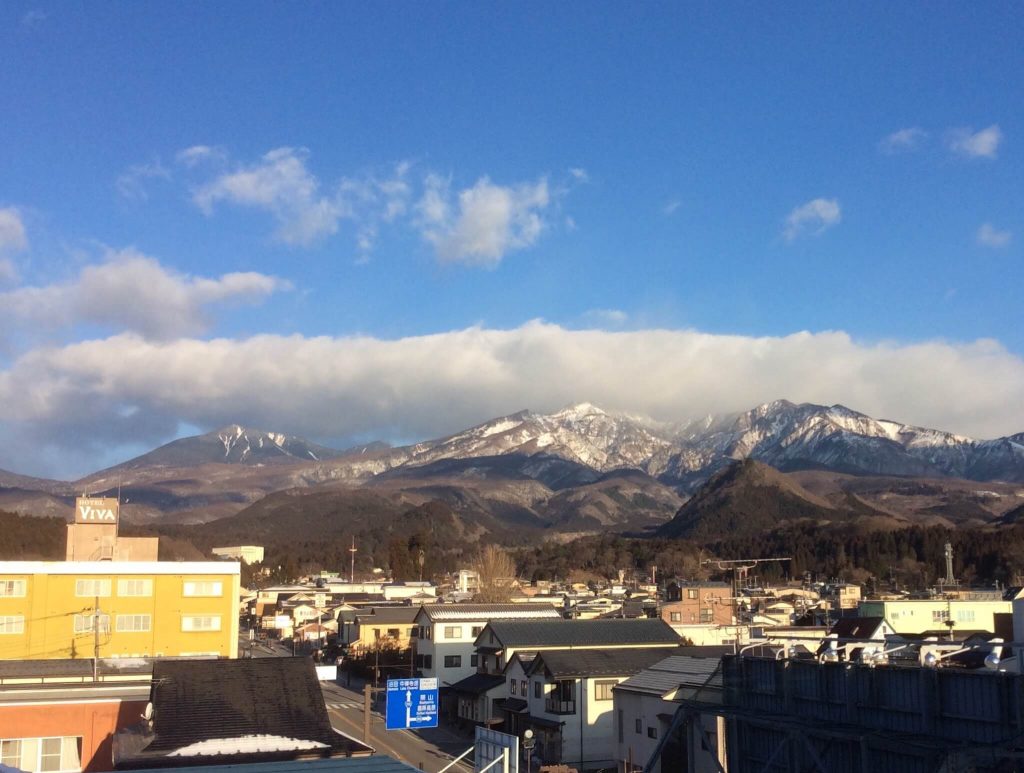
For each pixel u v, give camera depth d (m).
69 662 39.25
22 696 29.52
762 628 66.62
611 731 46.28
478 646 60.47
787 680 27.17
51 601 54.94
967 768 20.00
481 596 104.88
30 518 144.00
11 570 54.44
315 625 102.56
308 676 29.84
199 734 26.44
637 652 50.00
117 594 56.22
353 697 64.31
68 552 65.06
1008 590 93.06
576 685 46.47
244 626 123.12
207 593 57.91
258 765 17.12
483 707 54.22
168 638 56.72
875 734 22.42
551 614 71.56
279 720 27.59
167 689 28.19
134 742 26.12
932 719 22.41
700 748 33.03
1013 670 24.33
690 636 64.50
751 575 162.00
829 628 66.81
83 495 71.19
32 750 28.89
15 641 53.88
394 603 106.81
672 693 35.97
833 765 24.91
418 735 51.66
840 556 169.12
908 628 74.38
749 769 28.75
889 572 152.50
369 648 79.62
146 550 66.94
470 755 44.94
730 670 30.00
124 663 39.03
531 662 51.16
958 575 144.38
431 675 66.56
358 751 26.52
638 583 160.25
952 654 25.98
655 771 35.62
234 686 28.81
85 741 29.27
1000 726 20.73
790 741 25.97
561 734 45.69
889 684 23.75
